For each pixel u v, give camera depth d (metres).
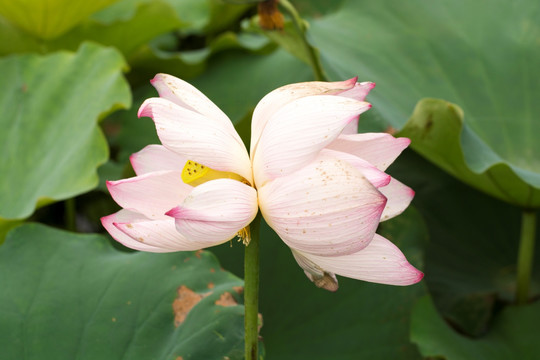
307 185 1.09
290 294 1.62
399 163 2.10
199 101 1.14
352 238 1.10
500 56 1.95
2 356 1.31
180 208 1.08
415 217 1.71
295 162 1.10
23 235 1.42
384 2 2.08
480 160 1.49
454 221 1.99
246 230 1.13
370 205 1.08
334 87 1.13
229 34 2.29
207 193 1.09
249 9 2.78
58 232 1.43
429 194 2.03
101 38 2.39
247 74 2.28
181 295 1.33
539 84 1.89
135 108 2.29
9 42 2.33
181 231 1.09
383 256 1.12
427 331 1.49
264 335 1.56
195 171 1.13
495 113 1.86
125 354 1.30
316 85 1.14
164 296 1.33
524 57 1.94
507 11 2.02
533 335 1.55
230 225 1.10
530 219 1.66
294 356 1.54
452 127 1.47
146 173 1.14
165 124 1.11
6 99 2.00
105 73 1.95
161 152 1.17
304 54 1.78
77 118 1.88
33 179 1.81
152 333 1.31
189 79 2.38
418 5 2.05
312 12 2.33
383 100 1.69
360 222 1.09
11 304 1.35
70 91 1.97
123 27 2.35
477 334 1.70
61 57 2.04
